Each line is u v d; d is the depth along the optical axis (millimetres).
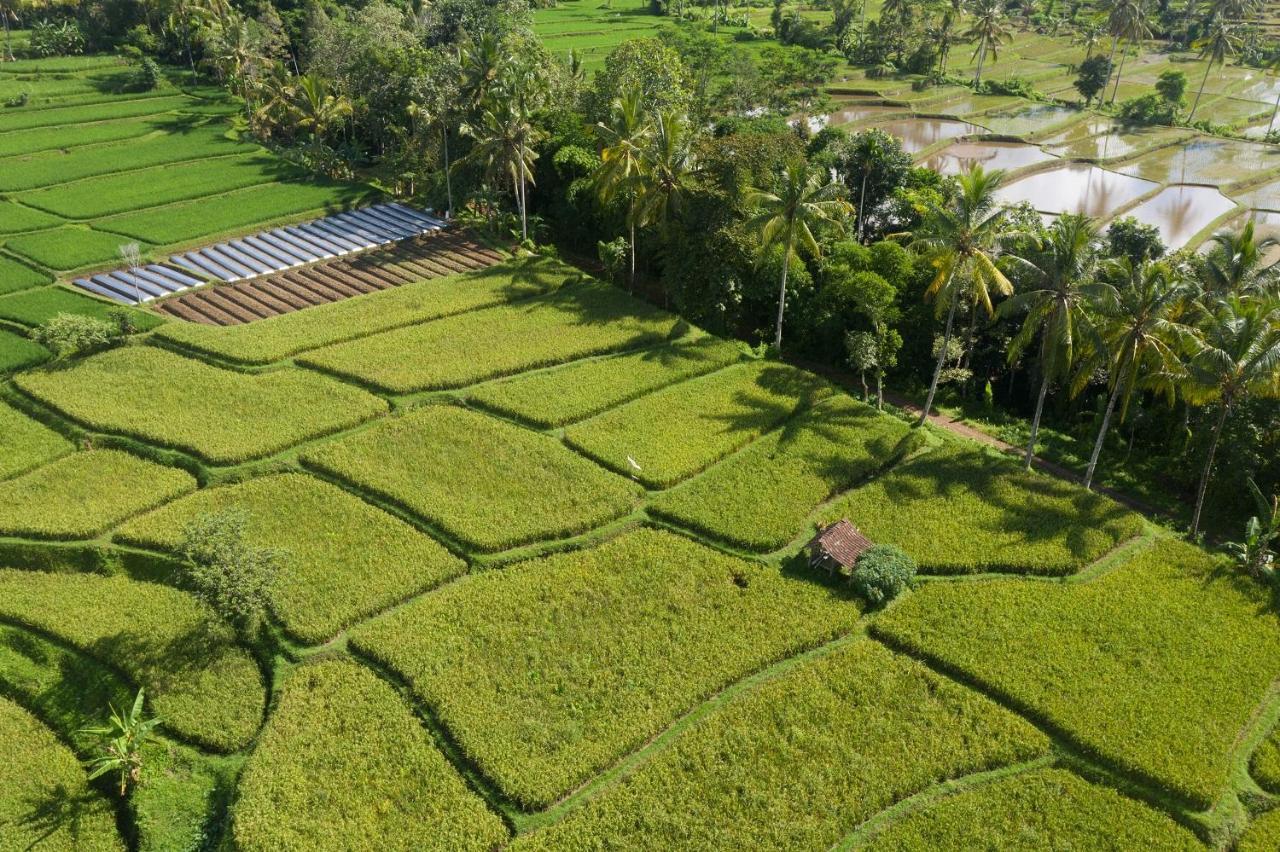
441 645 41281
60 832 35781
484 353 64250
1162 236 91562
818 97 127250
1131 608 43438
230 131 114875
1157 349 47406
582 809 34469
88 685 41031
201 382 60469
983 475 53156
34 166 99000
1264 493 52531
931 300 65312
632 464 52719
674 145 68062
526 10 131625
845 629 42812
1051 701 38438
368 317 69375
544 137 86438
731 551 47469
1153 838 33469
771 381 62438
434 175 93812
